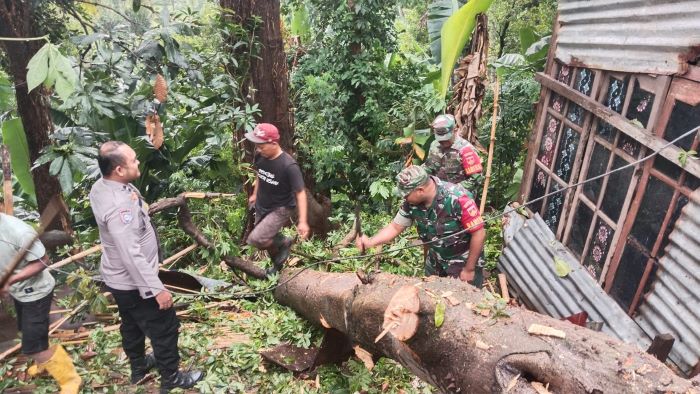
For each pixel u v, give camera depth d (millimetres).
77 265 4781
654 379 1919
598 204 4336
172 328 3184
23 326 3012
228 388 3408
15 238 2795
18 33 5262
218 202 6742
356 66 8570
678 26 3475
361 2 8312
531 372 2135
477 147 5809
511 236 5492
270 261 5359
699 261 3238
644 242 3770
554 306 4543
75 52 5145
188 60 5695
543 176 5355
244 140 6684
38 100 5625
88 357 3746
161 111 5242
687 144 3391
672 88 3564
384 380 3564
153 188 6609
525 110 7180
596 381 1960
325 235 6652
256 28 6363
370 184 8375
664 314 3475
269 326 4160
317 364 3697
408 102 8141
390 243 5641
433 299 2555
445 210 3572
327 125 8766
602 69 4320
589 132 4555
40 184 5957
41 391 3258
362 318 2934
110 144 2826
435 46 8453
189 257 6129
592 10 4512
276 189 4582
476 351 2264
